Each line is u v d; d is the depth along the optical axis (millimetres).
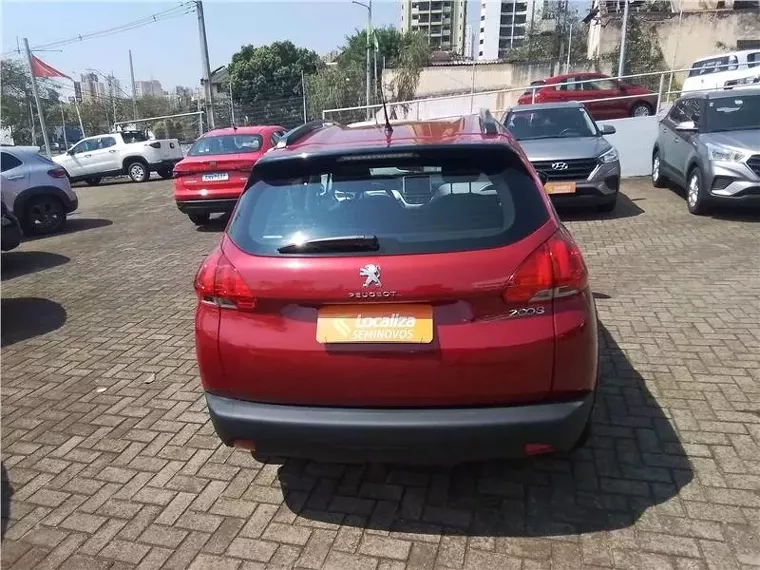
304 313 2439
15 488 3135
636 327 4652
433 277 2309
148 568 2555
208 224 10516
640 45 36812
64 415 3883
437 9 106000
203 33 24969
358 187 2594
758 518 2592
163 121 28078
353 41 47438
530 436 2355
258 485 3057
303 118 29484
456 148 2590
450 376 2352
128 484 3125
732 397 3562
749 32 36781
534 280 2322
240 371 2525
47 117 37188
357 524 2732
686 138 9188
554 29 49062
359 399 2436
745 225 7879
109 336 5266
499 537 2588
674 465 2973
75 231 10836
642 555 2434
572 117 9781
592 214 9180
